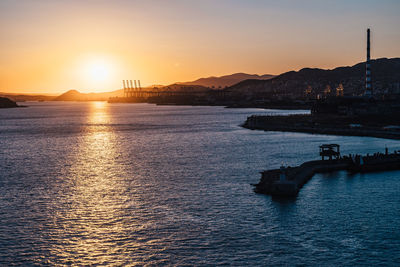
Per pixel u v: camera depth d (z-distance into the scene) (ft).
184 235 165.58
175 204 208.23
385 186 241.14
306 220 180.75
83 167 329.11
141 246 156.04
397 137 512.22
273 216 186.80
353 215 187.01
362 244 154.92
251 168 307.78
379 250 149.79
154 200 216.33
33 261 144.56
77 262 143.74
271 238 161.48
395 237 160.97
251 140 521.65
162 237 163.94
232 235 164.96
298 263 140.87
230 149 428.97
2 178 281.95
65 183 263.08
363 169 284.00
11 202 215.10
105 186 252.21
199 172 294.87
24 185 257.75
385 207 198.70
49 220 184.96
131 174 292.61
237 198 217.56
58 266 141.08
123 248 154.40
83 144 520.42
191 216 188.55
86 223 180.65
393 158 311.88
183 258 145.59
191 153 403.95
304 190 232.12
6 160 375.86
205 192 231.91
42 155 411.95
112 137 619.26
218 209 198.49
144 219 185.26
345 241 157.79
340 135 567.18
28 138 620.49
